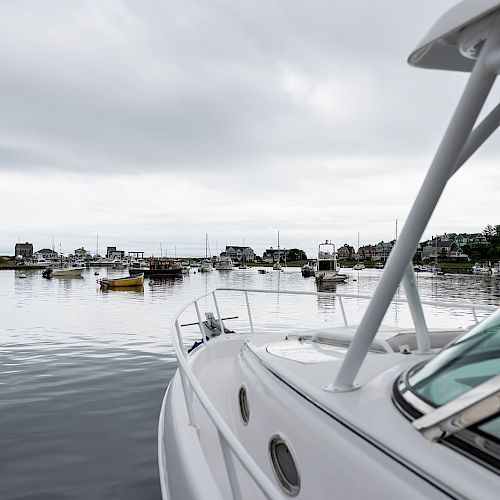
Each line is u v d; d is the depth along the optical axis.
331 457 1.66
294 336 3.51
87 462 6.15
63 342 16.67
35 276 103.69
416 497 1.27
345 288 63.44
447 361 1.65
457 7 1.43
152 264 104.44
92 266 171.62
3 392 9.70
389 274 1.70
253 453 2.50
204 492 1.94
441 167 1.50
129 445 6.70
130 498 5.26
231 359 4.86
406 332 3.08
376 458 1.48
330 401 1.86
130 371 11.73
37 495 5.32
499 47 1.34
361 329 1.87
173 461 2.44
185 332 19.11
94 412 8.27
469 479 1.19
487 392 1.33
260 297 42.31
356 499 1.48
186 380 2.79
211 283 74.19
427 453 1.35
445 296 39.38
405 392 1.71
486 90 1.40
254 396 2.58
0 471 5.90
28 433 7.20
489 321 1.68
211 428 3.24
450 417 1.38
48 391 9.77
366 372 2.20
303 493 1.86
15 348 15.35
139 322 23.08
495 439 1.23
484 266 99.19
